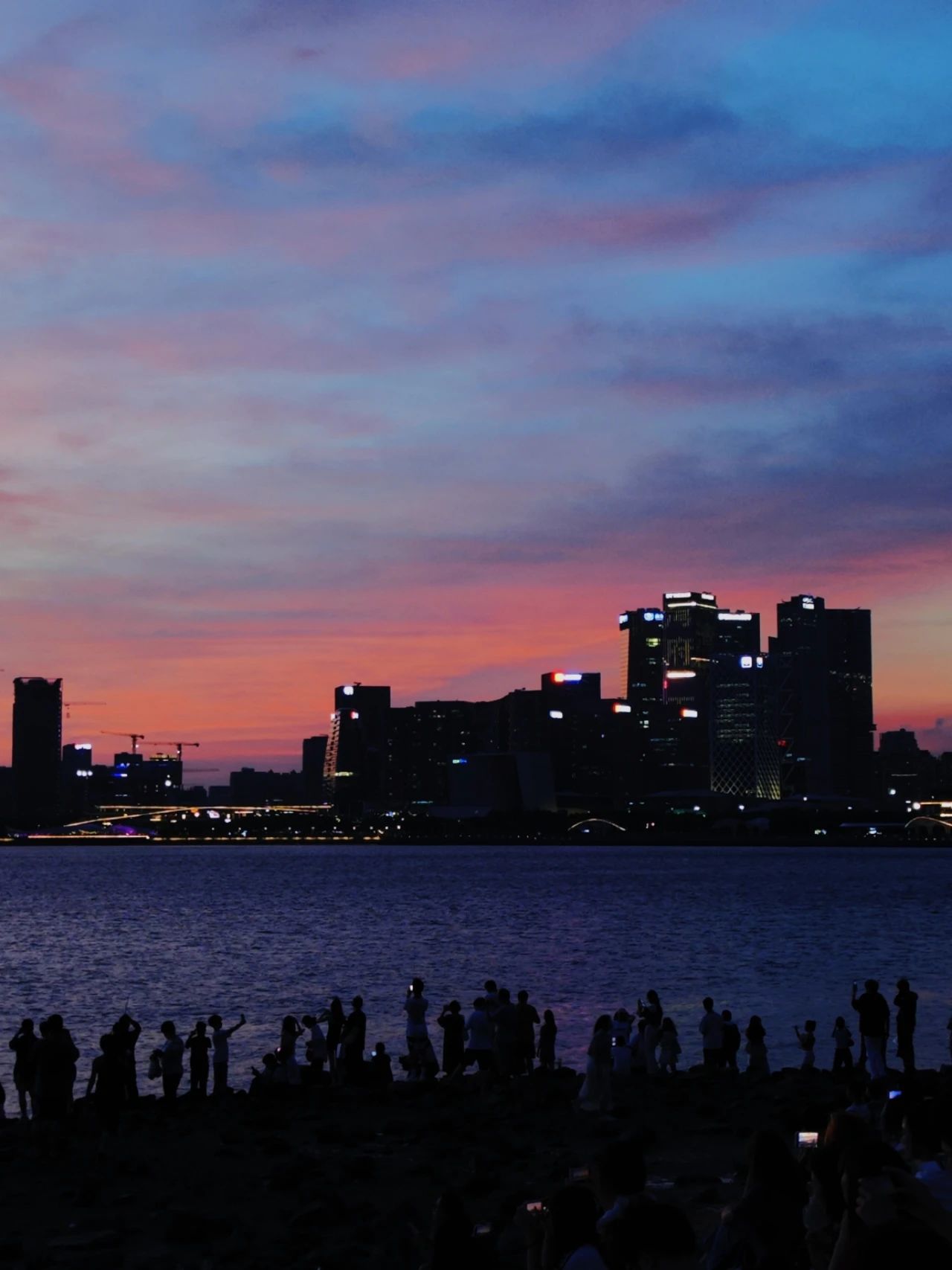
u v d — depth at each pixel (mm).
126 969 123125
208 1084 59344
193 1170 32844
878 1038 47344
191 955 139250
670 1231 9445
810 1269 12359
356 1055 48406
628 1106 40906
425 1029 50281
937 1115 13117
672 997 93750
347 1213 27234
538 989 101000
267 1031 79812
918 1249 6281
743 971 113688
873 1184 9438
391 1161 33375
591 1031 75250
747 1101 42062
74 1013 90875
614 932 167000
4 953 142375
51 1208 29156
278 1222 27562
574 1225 11203
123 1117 40031
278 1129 38438
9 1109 51156
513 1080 43938
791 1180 12422
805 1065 51406
